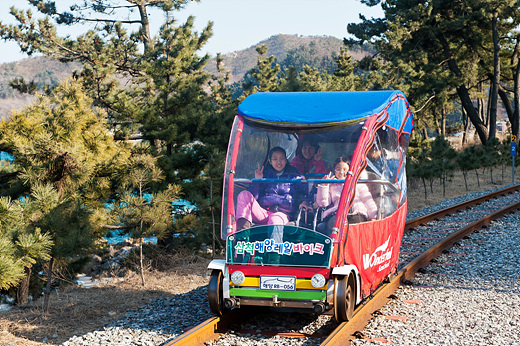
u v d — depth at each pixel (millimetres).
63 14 31297
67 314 8805
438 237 13711
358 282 6941
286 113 7223
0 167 13703
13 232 7695
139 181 12055
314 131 7023
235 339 6637
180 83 17359
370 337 6535
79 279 14734
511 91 52438
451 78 40000
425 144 33312
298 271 6582
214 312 6988
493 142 33844
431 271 10102
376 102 7551
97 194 12555
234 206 6953
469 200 19656
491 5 41500
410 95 39281
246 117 7340
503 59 51312
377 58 42562
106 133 13312
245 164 7145
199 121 16875
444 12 44156
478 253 11680
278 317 7590
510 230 14211
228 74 38438
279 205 6812
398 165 8648
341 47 44625
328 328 7059
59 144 10148
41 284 13289
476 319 7180
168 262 14062
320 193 6711
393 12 42906
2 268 6848
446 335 6543
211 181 13977
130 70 28734
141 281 11562
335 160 6887
